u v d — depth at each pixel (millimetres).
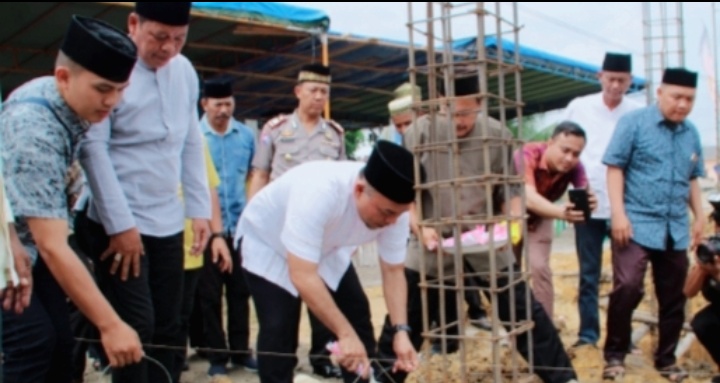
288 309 3654
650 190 4793
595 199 4871
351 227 3451
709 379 4918
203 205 4066
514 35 3561
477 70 3637
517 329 3705
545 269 5148
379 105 17203
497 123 4297
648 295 6844
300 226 3256
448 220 3537
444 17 3428
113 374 3461
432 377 4570
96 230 3465
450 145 3488
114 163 3539
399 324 3633
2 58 11688
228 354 5348
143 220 3619
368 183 3186
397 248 3633
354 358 3244
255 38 11070
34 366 2869
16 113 2783
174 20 3398
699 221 5117
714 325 4543
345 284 3785
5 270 2377
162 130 3621
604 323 6398
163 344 3740
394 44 11234
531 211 4988
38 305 2918
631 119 4887
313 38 10023
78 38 2770
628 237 4789
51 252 2744
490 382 4578
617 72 5691
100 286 3469
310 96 5281
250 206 3789
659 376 4941
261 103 15750
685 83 4691
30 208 2711
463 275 3773
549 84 15703
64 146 2865
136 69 3520
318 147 5332
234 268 5367
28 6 9273
